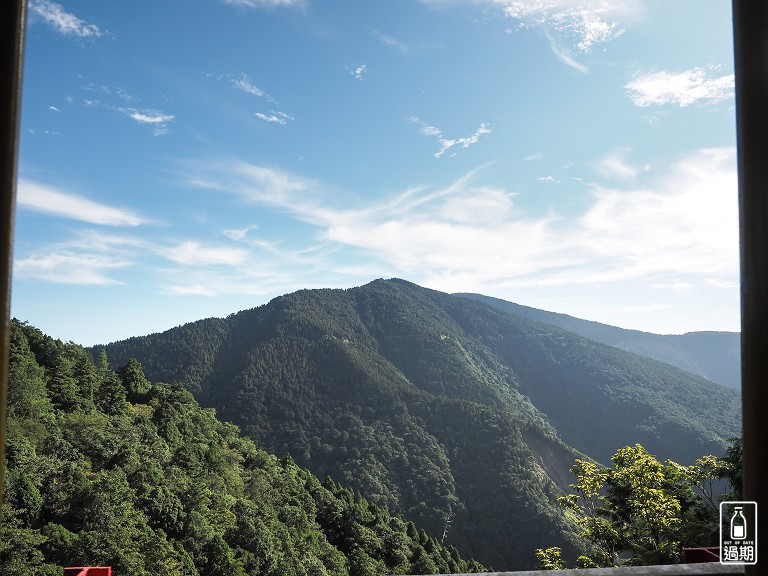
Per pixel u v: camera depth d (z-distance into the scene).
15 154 0.86
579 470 17.97
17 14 0.86
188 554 39.56
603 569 1.91
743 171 0.95
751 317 0.91
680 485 15.79
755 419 0.89
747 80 0.95
